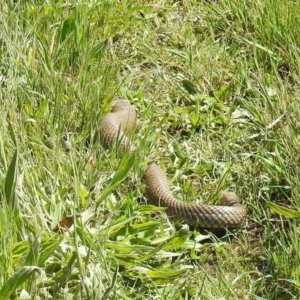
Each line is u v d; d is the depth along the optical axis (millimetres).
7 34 9375
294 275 6914
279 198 8328
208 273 7172
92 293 6082
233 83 10148
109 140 8594
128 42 10891
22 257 6285
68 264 6098
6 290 5789
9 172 6309
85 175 7680
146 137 8406
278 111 9156
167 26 11461
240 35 11336
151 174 8203
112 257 6711
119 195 7746
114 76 9836
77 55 9891
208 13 11922
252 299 6797
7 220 6309
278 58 10672
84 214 7051
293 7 11250
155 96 9742
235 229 7902
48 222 6949
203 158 8844
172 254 7008
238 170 8656
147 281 6723
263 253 7535
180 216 7832
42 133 8281
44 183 7355
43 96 8852
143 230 7234
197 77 10391
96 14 10883
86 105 8859
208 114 9586
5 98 8297
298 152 8336
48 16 10281
